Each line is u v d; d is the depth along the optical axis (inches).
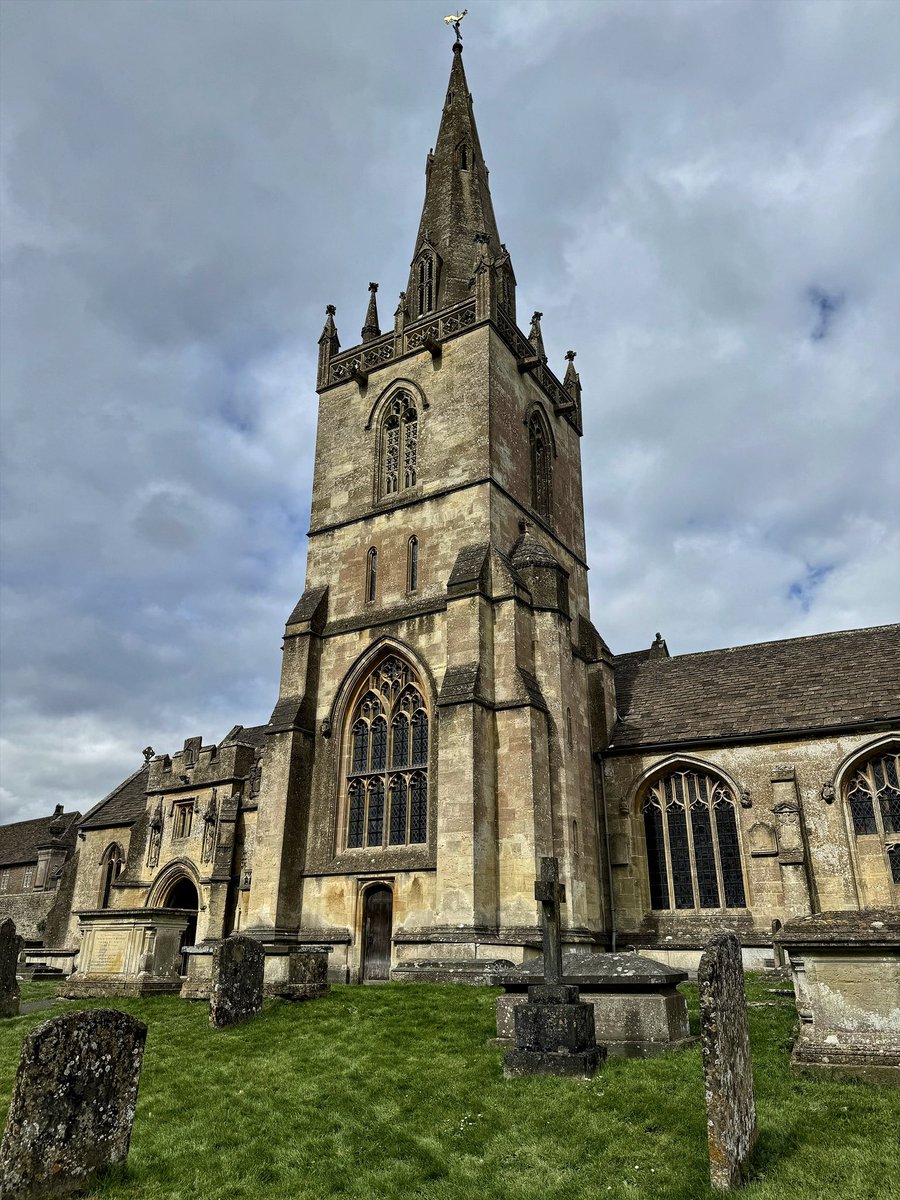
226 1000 711.7
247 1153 434.9
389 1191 383.6
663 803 1213.7
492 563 1187.9
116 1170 411.2
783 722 1151.6
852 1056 484.7
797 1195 340.5
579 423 1648.6
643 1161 389.4
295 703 1242.6
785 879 1054.4
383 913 1099.9
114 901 1690.5
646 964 589.3
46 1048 398.3
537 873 1003.9
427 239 1605.6
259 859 1166.3
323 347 1541.6
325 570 1363.2
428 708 1150.3
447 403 1334.9
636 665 1510.8
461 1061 562.3
